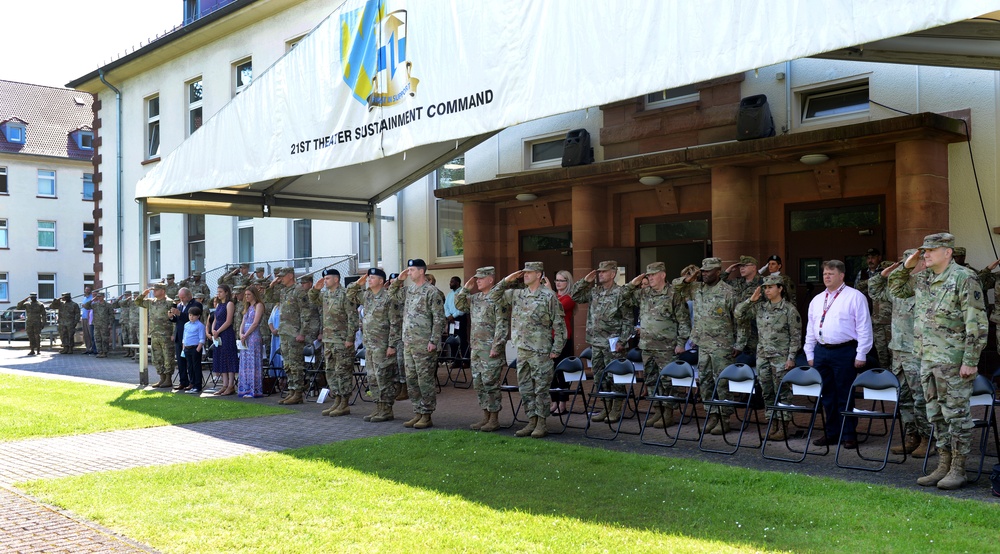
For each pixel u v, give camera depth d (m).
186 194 15.03
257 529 5.73
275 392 14.31
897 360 8.11
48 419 11.08
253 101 13.23
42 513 6.26
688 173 13.75
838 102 12.59
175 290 21.47
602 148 15.16
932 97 11.39
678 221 14.41
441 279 18.28
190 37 24.39
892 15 6.20
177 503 6.46
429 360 10.31
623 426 10.17
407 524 5.81
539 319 9.55
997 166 10.79
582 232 14.88
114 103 28.81
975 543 5.03
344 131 11.73
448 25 10.12
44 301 43.28
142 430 10.28
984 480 6.90
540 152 16.47
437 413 11.56
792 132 12.79
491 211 16.88
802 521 5.64
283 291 13.12
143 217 15.33
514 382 14.38
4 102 44.62
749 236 12.85
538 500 6.38
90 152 45.56
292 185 15.60
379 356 10.95
